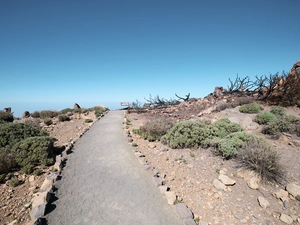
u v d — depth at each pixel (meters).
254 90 23.69
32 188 5.14
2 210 4.28
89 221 4.00
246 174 5.59
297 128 8.82
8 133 8.14
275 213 4.20
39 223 3.79
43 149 6.94
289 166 6.01
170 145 8.44
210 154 7.32
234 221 4.04
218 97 24.05
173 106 24.03
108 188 5.29
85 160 7.30
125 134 10.94
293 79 16.84
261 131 9.84
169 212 4.34
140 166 6.79
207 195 4.96
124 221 4.03
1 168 5.84
